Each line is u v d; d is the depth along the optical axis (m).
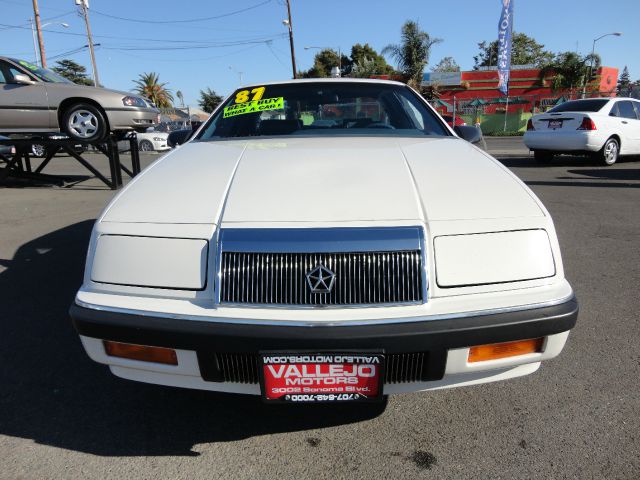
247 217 1.62
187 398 2.15
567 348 2.49
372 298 1.54
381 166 1.96
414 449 1.81
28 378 2.31
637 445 1.78
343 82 3.09
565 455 1.74
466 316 1.53
